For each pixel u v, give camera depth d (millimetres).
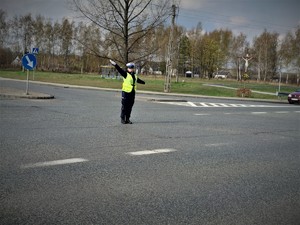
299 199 4781
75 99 19156
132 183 5023
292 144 9211
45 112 12617
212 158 6938
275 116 17312
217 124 12445
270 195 4887
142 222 3738
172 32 31984
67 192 4488
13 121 10078
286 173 6145
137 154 6844
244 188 5133
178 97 28547
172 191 4789
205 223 3818
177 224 3748
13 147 6773
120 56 23047
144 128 10281
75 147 7086
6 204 4008
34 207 3961
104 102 18406
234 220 3949
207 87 45375
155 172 5656
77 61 96438
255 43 96062
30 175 5090
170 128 10641
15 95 17250
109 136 8570
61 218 3717
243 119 14844
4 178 4891
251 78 102938
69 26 84000
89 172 5414
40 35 87188
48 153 6445
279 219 4059
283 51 81500
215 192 4867
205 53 96000
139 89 34438
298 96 30484
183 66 101438
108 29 22438
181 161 6512
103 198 4359
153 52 23531
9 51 87375
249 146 8547
